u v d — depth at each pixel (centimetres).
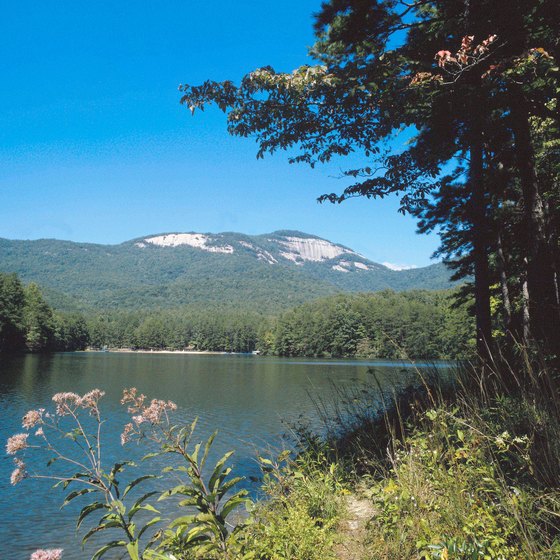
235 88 596
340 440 600
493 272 1541
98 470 258
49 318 10675
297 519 340
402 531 286
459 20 563
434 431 358
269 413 2531
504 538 242
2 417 2377
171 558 249
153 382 4712
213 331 17850
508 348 488
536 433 282
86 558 828
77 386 3994
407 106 603
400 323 9400
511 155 1056
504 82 529
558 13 508
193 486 282
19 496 1224
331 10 620
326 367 7438
